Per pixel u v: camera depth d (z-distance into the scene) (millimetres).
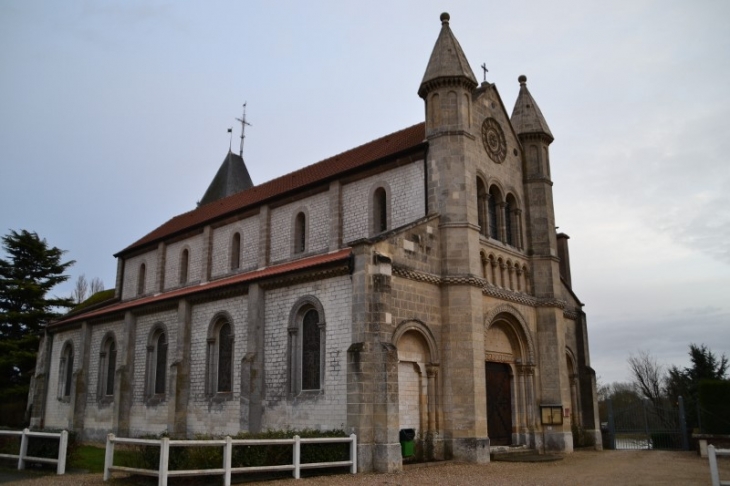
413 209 27609
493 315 28219
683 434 32750
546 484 18125
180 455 17359
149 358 34281
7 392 48281
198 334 31109
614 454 29578
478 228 27000
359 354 21516
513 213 32156
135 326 35938
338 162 34906
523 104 34375
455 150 26969
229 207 39844
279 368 25906
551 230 32781
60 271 57250
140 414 33906
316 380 24609
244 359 26656
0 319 50344
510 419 29375
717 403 30469
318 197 32031
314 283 25141
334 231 30297
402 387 23688
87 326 39750
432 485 17625
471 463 23656
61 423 40719
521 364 30109
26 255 55719
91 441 37062
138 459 18109
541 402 30422
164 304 33375
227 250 37031
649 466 23688
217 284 30516
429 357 24672
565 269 37781
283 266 30641
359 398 21203
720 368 47406
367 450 20922
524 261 31703
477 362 25062
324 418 23516
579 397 35375
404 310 23625
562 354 31281
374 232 28938
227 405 28359
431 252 25562
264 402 26203
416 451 23562
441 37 28797
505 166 31734
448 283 25562
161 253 42188
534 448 29219
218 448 17781
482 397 24906
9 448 22406
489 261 28781
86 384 38969
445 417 24578
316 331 25047
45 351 44062
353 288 22578
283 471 18953
